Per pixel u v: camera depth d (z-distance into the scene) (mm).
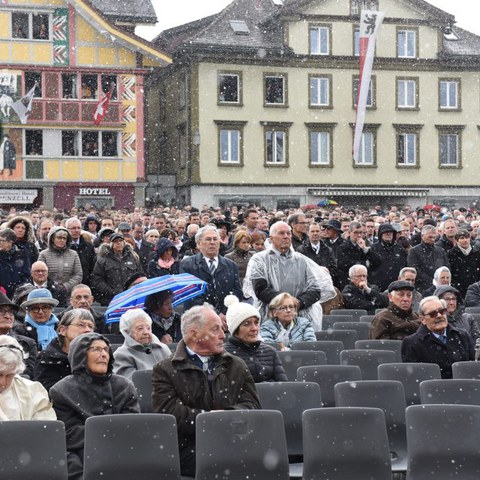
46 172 54094
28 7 53438
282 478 8836
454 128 62312
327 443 9039
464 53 62656
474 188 62656
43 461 8453
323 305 17672
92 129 54562
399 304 14102
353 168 60781
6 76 53250
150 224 30062
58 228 18219
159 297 13461
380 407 10617
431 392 10789
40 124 53625
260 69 59344
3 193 53562
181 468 9289
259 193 59375
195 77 58469
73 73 54469
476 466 9281
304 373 11539
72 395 9352
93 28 54719
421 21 61750
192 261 14656
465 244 19500
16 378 9352
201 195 58625
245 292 13984
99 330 14758
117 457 8625
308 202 60156
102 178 55031
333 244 19641
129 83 55375
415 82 61844
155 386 9398
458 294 14273
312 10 59844
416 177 61875
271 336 13211
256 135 59312
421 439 9328
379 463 9047
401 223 25938
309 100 60031
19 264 17344
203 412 8969
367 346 13617
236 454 8820
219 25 59719
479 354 12727
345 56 60156
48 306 12617
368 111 61094
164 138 62906
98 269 18422
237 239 17141
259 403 9523
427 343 12656
